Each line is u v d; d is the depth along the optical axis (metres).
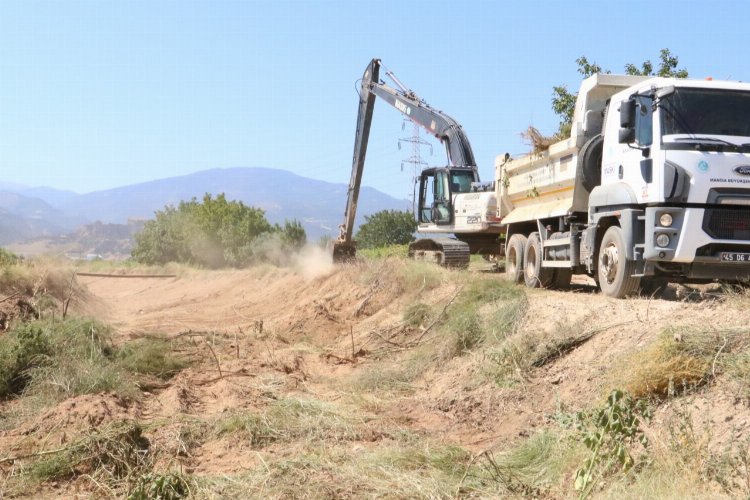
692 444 5.21
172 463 6.70
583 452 5.69
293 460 6.49
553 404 7.41
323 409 8.37
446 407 8.54
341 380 10.56
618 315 8.68
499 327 10.03
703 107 9.57
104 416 7.79
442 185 21.38
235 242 43.25
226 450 7.15
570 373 7.84
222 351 12.91
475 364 9.31
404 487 5.76
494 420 7.78
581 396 7.21
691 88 9.66
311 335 14.73
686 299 9.91
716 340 6.37
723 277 9.52
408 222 69.88
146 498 5.57
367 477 6.02
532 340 8.88
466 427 7.81
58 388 9.01
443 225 21.38
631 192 10.11
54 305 15.63
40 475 6.32
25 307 13.37
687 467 4.97
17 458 6.59
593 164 11.65
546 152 13.25
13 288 16.38
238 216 45.94
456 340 10.34
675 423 5.61
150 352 11.51
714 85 9.74
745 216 9.41
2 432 7.63
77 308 18.55
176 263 41.03
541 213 13.63
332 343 13.99
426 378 10.09
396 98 22.72
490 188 19.98
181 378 10.48
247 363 11.69
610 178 10.91
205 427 7.73
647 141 9.72
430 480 5.88
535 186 13.97
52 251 21.59
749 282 9.61
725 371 5.99
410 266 16.23
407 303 14.59
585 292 12.70
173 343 13.11
